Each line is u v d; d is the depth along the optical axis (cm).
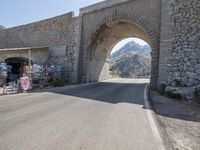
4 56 2533
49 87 2138
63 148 516
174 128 756
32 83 2111
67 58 2922
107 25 2589
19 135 601
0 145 523
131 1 2267
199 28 1630
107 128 700
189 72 1647
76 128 688
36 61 2930
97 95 1524
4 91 1659
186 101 1333
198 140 637
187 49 1683
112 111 976
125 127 720
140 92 1762
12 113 881
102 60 3409
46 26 3306
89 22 2720
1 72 2122
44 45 3291
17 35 3744
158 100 1364
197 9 1661
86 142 563
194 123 843
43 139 573
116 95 1545
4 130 645
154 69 2002
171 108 1127
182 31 1734
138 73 12675
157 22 2044
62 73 2923
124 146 546
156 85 1962
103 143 562
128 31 2948
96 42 2845
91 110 986
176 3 1802
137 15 2209
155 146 555
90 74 2944
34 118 802
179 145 583
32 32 3522
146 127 729
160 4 2038
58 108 1014
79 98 1359
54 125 714
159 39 2008
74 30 2880
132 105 1146
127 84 2695
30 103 1144
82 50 2783
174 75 1741
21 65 3052
